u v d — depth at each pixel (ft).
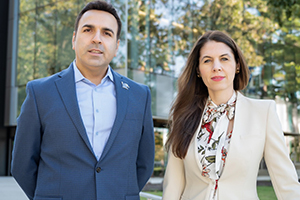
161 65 35.47
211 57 7.41
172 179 7.93
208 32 7.72
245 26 36.17
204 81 7.57
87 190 7.25
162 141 38.65
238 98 7.63
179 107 8.14
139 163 8.64
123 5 33.19
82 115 7.64
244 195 6.91
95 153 7.49
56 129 7.37
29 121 7.50
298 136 40.16
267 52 36.99
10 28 50.70
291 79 37.68
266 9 35.47
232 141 7.09
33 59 46.80
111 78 8.17
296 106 39.24
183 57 36.91
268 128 7.13
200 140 7.53
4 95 51.37
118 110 7.82
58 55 42.88
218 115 7.54
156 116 34.71
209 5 37.04
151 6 34.91
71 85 7.79
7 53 51.01
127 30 32.96
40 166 7.54
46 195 7.20
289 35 36.81
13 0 50.31
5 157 51.98
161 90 35.32
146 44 34.30
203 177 7.22
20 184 7.84
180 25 36.83
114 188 7.45
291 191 6.68
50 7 44.39
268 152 7.07
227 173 6.98
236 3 36.29
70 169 7.29
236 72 7.94
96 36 7.46
